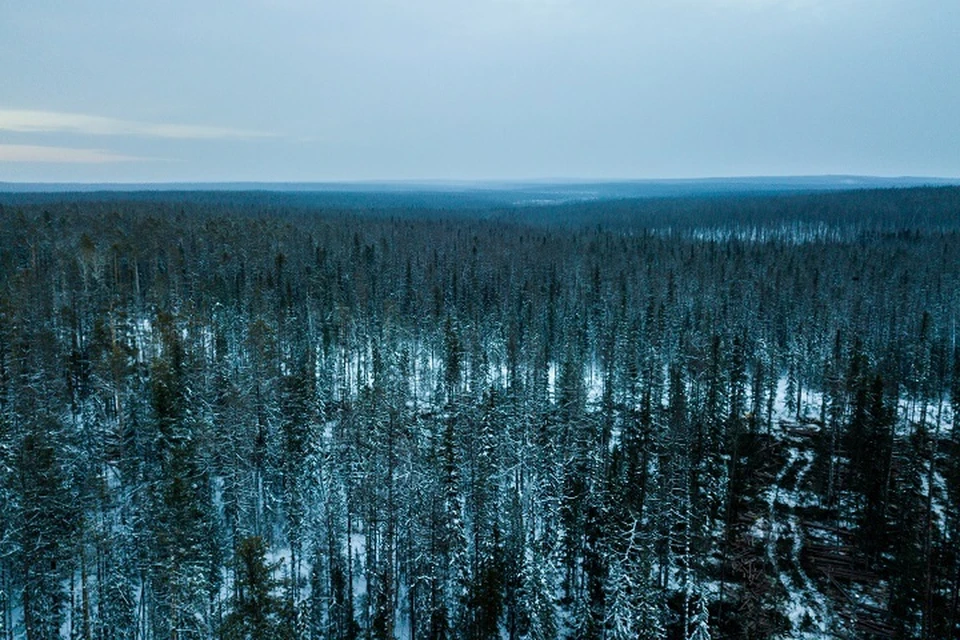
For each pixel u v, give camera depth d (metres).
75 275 90.75
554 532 59.19
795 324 115.12
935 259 153.38
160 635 44.12
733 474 68.06
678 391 74.19
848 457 74.25
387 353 89.38
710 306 121.81
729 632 54.66
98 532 46.81
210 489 55.03
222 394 65.88
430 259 146.25
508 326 105.75
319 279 115.25
